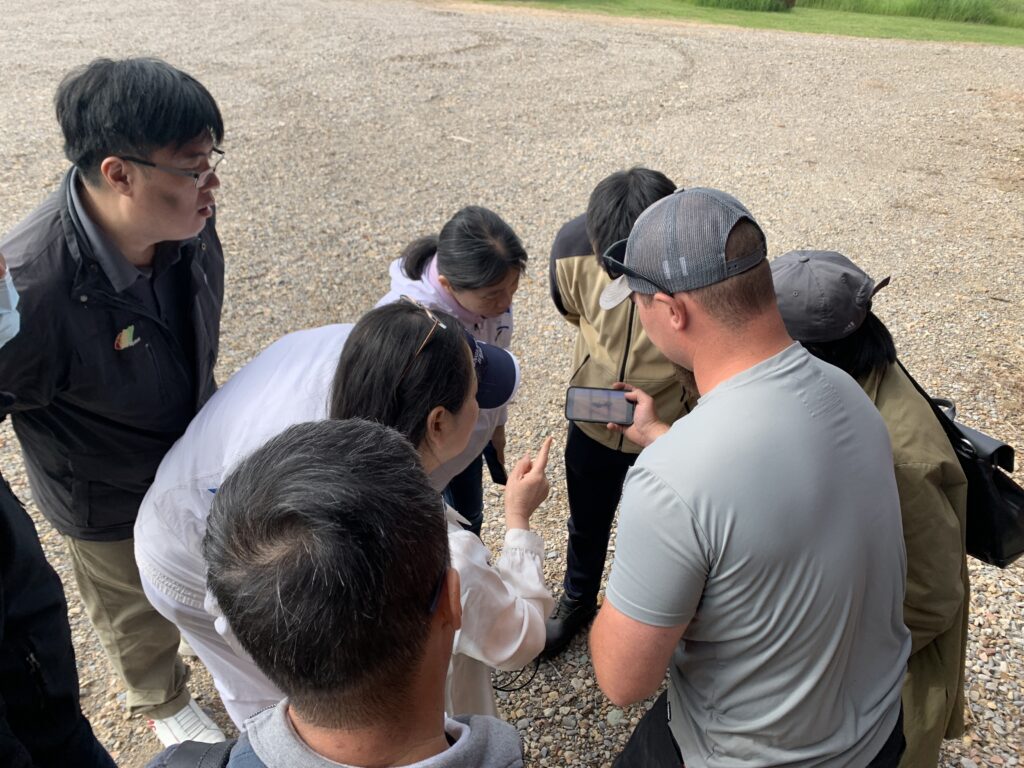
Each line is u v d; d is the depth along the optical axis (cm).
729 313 130
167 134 168
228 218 638
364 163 763
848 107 970
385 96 965
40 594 152
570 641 288
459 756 90
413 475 94
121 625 229
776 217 667
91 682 276
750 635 127
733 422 124
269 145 792
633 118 923
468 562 138
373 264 578
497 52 1200
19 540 148
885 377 165
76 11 1321
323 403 162
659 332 141
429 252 239
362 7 1486
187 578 168
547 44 1266
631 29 1420
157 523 167
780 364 129
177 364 208
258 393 171
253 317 508
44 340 174
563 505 357
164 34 1202
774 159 802
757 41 1346
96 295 180
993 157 802
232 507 89
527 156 800
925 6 1702
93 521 209
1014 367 449
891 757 149
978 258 590
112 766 180
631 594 129
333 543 82
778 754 136
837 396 131
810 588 123
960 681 180
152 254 196
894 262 586
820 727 134
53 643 155
